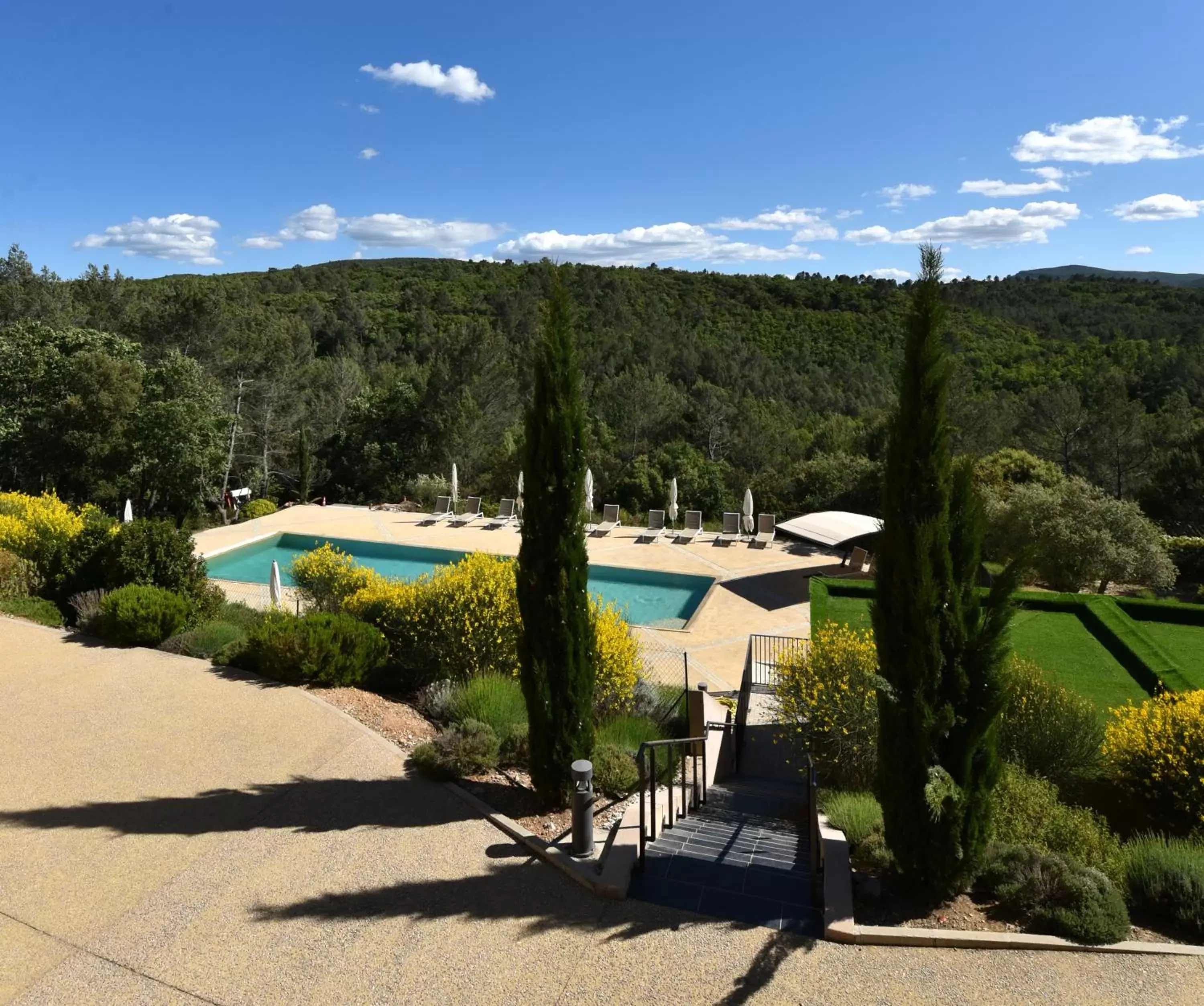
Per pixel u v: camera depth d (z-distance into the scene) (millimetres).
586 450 6242
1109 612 14641
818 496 30672
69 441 25031
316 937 4609
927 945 4562
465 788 6582
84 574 12094
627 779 6836
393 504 28891
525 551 6195
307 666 8781
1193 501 29969
